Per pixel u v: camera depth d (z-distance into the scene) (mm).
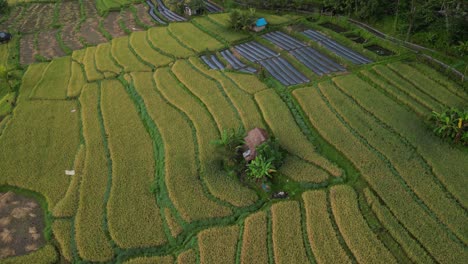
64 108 30234
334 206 20250
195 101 29688
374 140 24281
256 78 32031
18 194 22578
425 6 33219
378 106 27203
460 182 20984
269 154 22109
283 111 27562
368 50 34125
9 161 24641
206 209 20625
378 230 19000
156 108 29031
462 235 18344
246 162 22828
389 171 22016
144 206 21141
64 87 33156
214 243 18844
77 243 19344
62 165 24344
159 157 24609
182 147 24953
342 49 35281
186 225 19938
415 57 32156
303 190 21531
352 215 19703
